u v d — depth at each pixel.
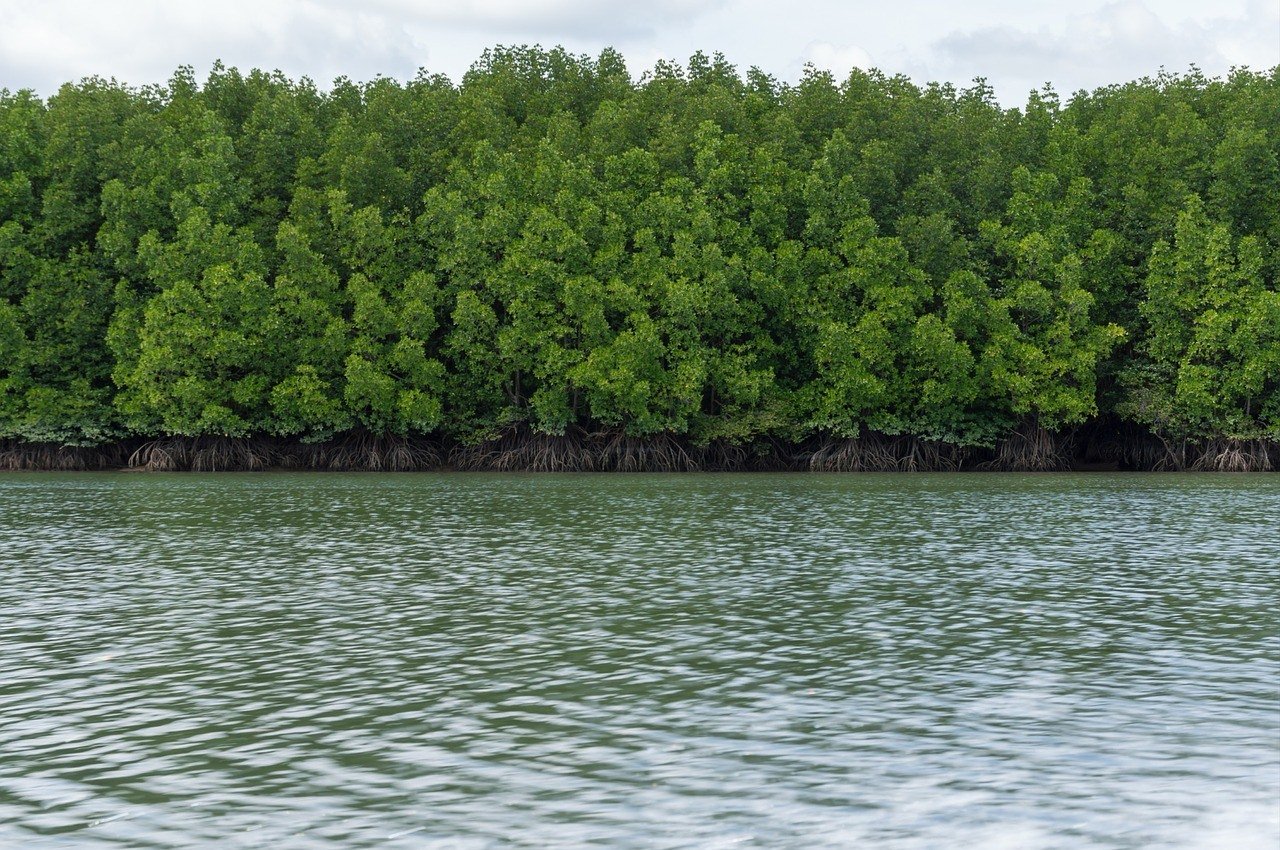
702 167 83.69
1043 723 17.31
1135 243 85.69
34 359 75.50
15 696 18.94
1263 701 18.42
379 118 90.38
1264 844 13.05
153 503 50.59
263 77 96.44
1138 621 24.58
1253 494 56.03
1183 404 78.62
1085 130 95.75
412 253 80.00
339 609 26.00
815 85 97.12
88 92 90.81
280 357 76.00
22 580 29.84
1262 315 76.44
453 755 16.00
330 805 14.23
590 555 34.31
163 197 80.19
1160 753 15.94
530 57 109.69
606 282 78.62
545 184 81.88
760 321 82.50
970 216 86.56
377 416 76.94
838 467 79.12
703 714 17.83
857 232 80.69
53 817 13.92
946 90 99.69
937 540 37.81
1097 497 54.38
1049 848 12.96
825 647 22.20
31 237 77.56
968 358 77.00
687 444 79.69
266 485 61.66
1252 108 90.25
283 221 78.25
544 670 20.50
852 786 14.75
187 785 14.94
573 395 79.00
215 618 25.02
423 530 40.53
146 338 72.50
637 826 13.52
